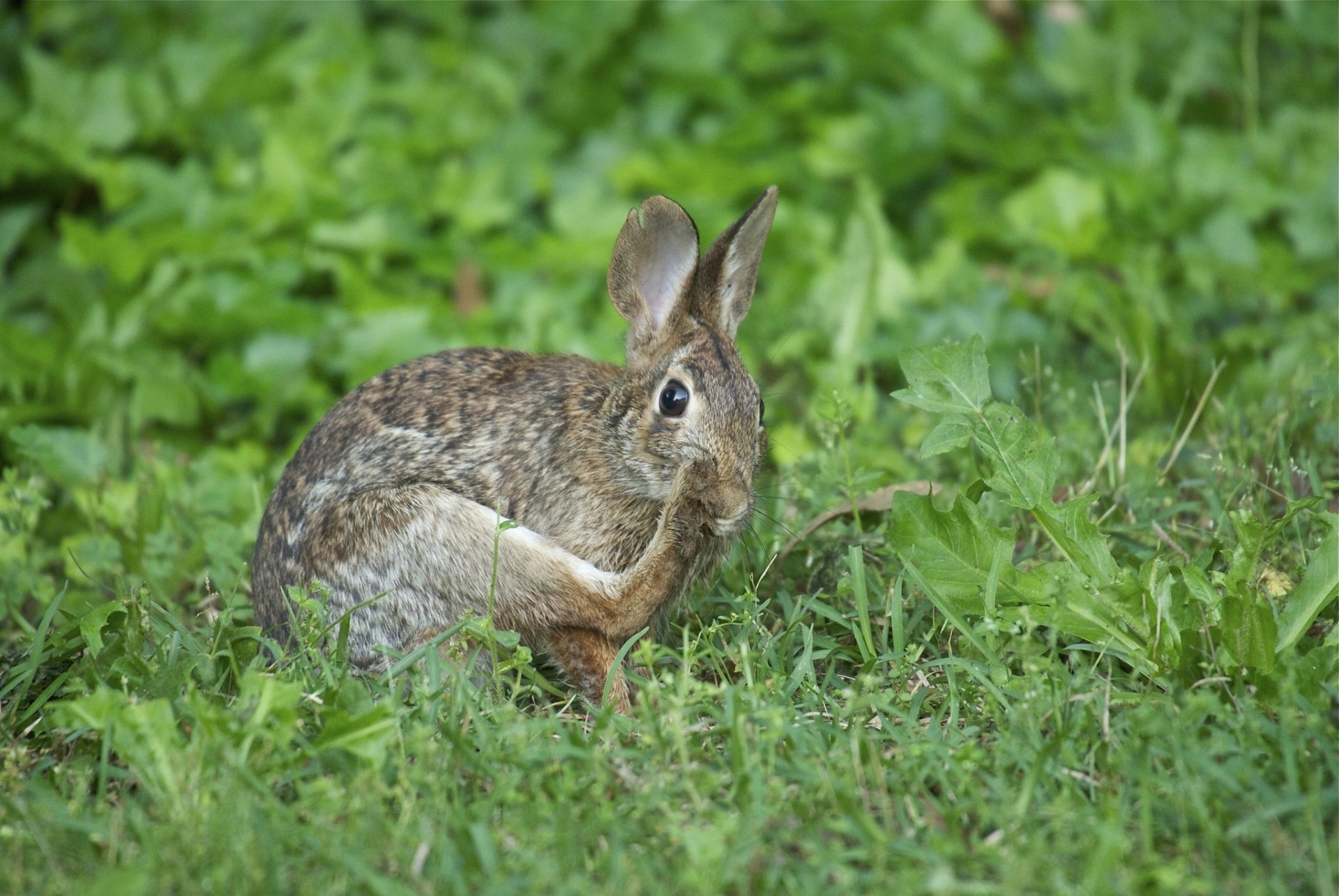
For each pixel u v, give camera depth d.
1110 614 7.36
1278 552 8.09
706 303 8.79
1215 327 13.42
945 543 7.74
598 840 5.87
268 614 8.51
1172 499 9.03
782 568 8.91
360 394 8.70
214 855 5.60
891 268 13.34
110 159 15.79
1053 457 7.68
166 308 13.30
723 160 15.42
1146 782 5.90
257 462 11.81
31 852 5.90
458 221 15.01
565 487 8.34
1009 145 15.50
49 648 7.85
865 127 15.80
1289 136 15.54
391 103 16.75
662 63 17.00
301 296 14.73
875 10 17.34
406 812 5.96
